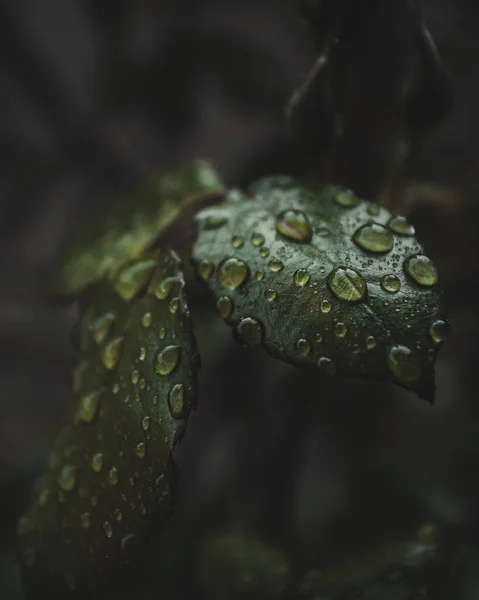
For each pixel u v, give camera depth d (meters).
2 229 0.47
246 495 0.27
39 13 0.60
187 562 0.25
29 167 0.43
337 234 0.18
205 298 0.23
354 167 0.20
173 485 0.17
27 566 0.18
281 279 0.17
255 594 0.23
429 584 0.21
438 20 0.40
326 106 0.19
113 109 0.41
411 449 0.30
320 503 0.32
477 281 0.25
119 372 0.18
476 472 0.29
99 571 0.17
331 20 0.19
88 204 0.44
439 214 0.24
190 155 0.45
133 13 0.39
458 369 0.31
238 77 0.37
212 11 0.40
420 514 0.27
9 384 0.49
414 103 0.19
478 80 0.38
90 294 0.20
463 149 0.35
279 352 0.16
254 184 0.19
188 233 0.19
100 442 0.17
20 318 0.50
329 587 0.21
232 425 0.30
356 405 0.31
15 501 0.30
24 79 0.41
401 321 0.16
